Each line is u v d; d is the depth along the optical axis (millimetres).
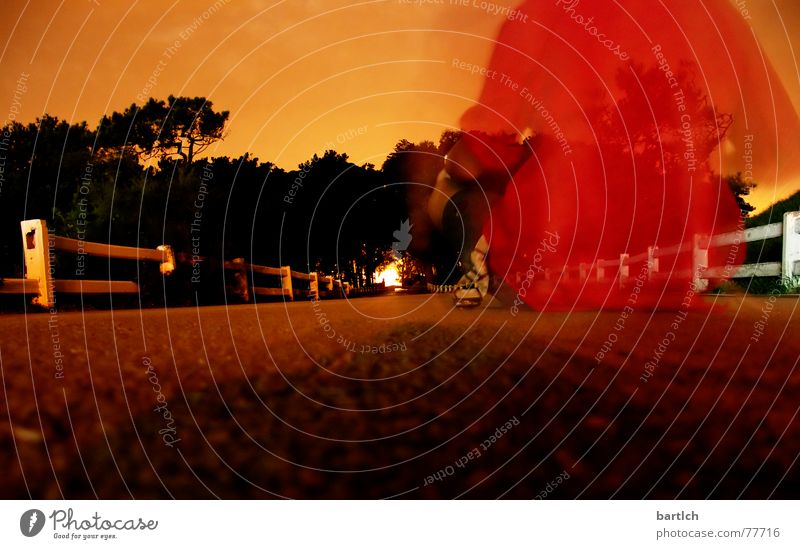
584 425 1711
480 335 3793
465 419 1786
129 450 1455
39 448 1433
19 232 11969
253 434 1607
